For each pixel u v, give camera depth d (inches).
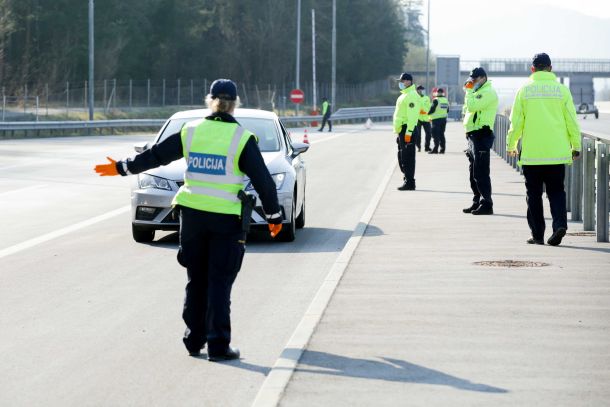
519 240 1346.0
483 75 1631.4
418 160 3171.8
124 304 985.5
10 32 7687.0
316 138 5054.1
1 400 665.6
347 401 627.5
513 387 653.9
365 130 6368.1
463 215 1658.5
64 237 1465.3
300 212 1550.2
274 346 815.7
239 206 765.9
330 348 760.3
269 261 1246.3
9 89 7411.4
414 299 942.4
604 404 616.7
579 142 1294.3
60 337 847.1
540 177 1296.8
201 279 783.1
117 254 1306.6
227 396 673.0
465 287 1001.5
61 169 2733.8
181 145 774.5
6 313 943.7
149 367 749.9
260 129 1515.7
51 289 1063.6
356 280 1044.5
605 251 1237.7
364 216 1647.4
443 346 764.6
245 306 973.8
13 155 3297.2
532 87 1294.3
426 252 1238.3
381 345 768.9
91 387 696.4
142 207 1387.8
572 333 804.6
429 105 3506.4
